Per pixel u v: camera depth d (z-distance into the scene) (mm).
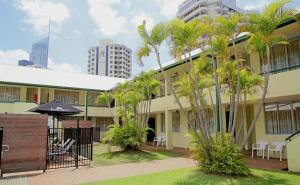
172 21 9633
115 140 16516
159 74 20141
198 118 10148
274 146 12820
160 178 8578
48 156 11891
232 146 9156
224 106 14203
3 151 9242
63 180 8586
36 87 24453
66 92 27516
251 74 10352
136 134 17078
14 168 9352
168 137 18672
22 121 9688
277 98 12141
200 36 9914
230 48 12695
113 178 8812
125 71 69438
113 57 69438
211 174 8938
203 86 11188
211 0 67000
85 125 19656
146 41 10266
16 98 24703
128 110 18297
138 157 14266
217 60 11648
